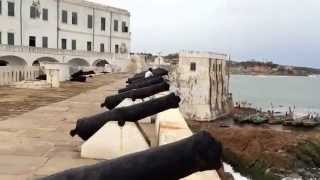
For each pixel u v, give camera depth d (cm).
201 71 6644
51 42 6097
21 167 725
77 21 6519
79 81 3456
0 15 5309
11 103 1725
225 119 7131
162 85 1148
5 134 1012
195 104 6638
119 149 788
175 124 866
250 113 8088
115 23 7181
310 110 10606
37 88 2653
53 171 704
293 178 4484
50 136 996
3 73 2952
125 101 1088
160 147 395
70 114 1390
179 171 382
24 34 5669
